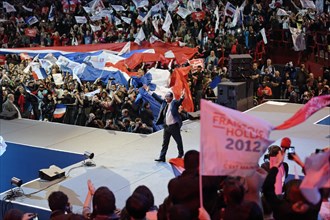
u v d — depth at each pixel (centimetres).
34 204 1399
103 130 2075
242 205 650
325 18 3150
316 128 1883
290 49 3188
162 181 1527
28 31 3616
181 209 656
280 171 1021
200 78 2411
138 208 723
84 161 1694
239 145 675
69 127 2148
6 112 2308
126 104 2133
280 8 3259
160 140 1906
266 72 2592
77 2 3853
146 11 3628
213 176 772
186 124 2047
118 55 2925
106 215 747
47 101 2361
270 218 725
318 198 611
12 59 3212
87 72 2598
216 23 3130
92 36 3488
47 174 1548
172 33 3334
